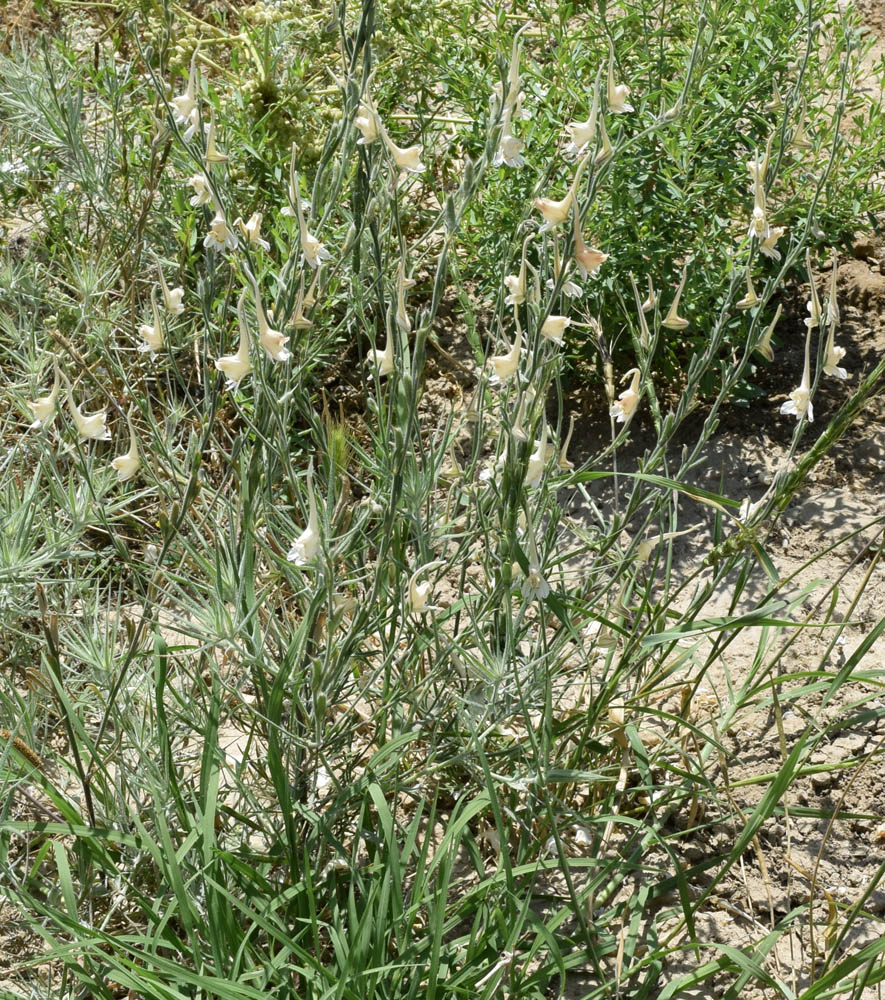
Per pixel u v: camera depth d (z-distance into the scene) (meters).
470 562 2.75
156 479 2.52
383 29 3.87
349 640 2.17
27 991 2.28
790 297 4.04
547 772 2.14
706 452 3.65
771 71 3.58
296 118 4.12
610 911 2.34
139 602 2.43
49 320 3.66
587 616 2.49
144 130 4.06
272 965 1.98
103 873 2.36
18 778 2.27
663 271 3.52
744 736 2.82
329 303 3.45
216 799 2.24
